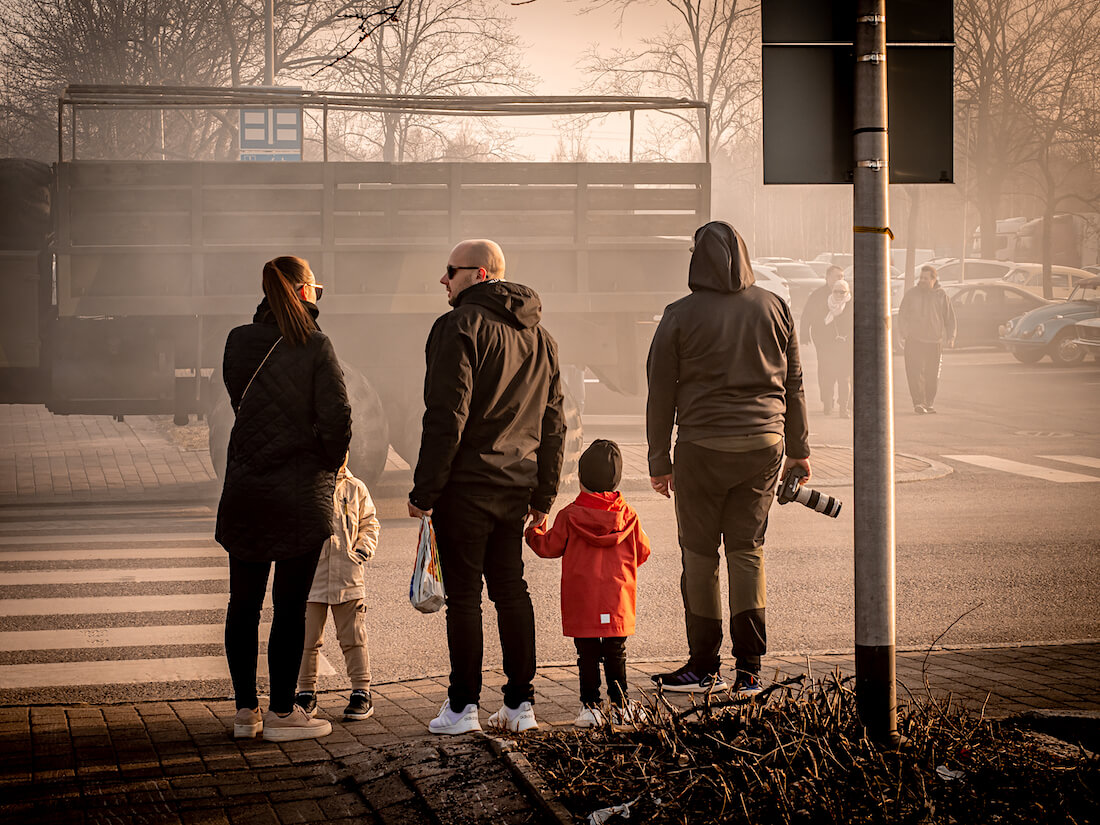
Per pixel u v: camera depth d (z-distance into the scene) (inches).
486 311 253.8
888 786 188.7
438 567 248.8
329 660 347.3
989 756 203.0
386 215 598.9
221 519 256.8
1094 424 965.8
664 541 524.1
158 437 876.6
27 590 429.4
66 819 209.0
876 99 209.8
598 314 629.6
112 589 432.1
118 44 1473.9
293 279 259.6
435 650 354.9
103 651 350.0
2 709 283.6
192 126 1408.7
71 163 585.6
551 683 308.3
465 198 603.5
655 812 188.9
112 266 589.9
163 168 588.1
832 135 214.4
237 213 592.4
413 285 602.5
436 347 249.4
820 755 198.7
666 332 286.8
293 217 594.9
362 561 279.3
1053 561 485.7
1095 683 296.8
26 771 235.5
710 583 292.2
